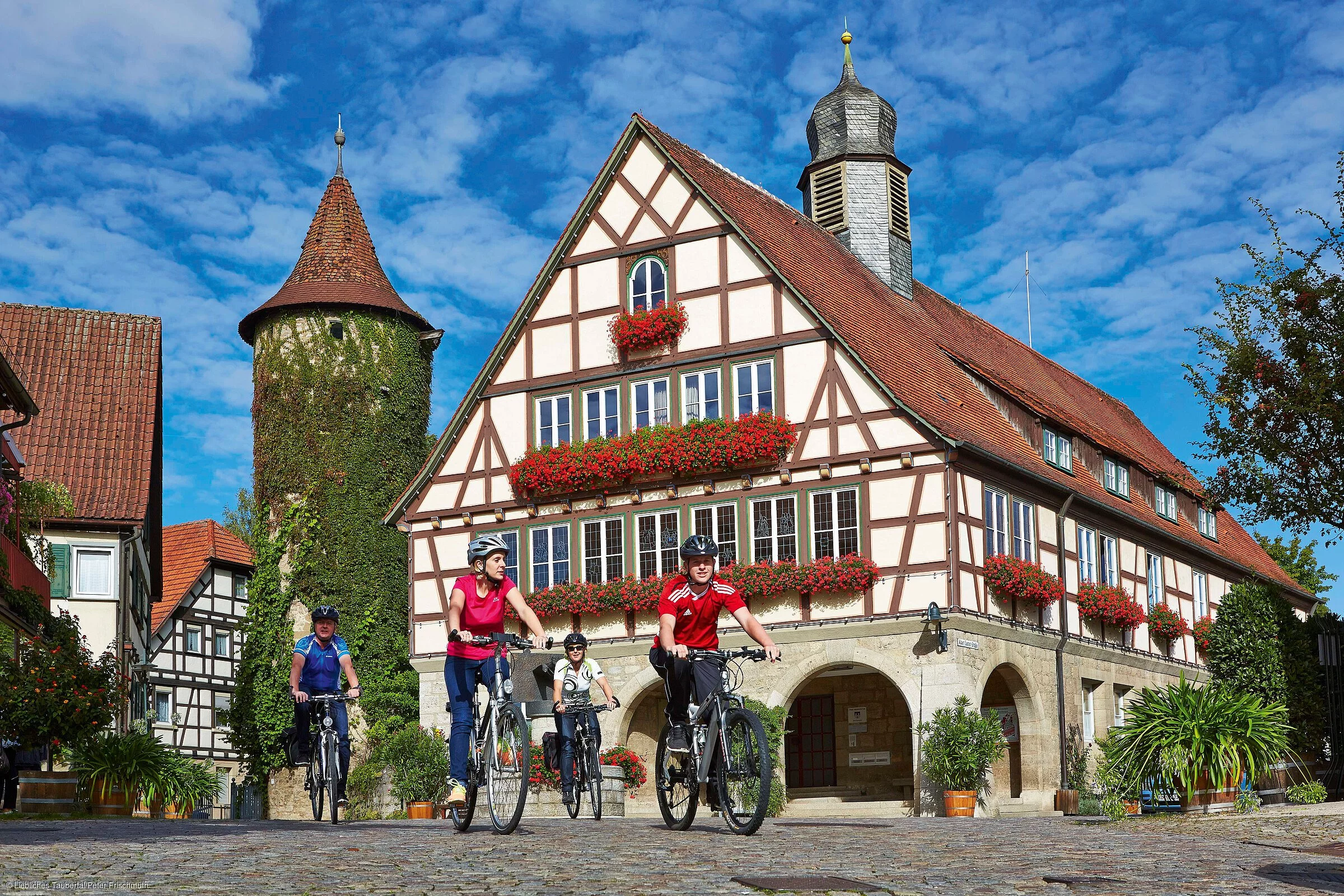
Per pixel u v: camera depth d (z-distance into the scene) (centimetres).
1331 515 2123
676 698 975
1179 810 1614
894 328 2861
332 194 3541
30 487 2594
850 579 2448
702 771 958
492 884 647
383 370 3419
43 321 3491
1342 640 2581
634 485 2706
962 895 635
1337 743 2528
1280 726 1659
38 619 2194
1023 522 2661
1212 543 3572
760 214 2859
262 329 3431
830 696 2841
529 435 2820
